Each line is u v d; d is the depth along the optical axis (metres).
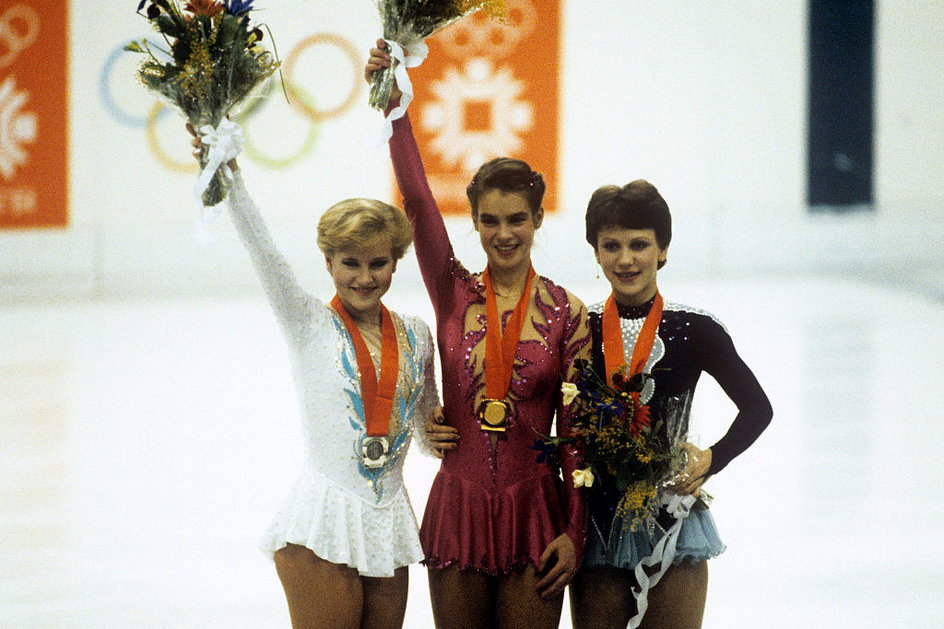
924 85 48.91
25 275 44.91
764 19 47.91
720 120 48.22
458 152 45.84
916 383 31.23
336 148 45.53
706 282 47.94
